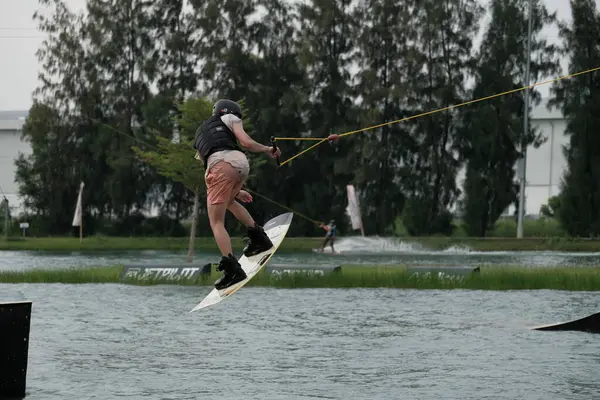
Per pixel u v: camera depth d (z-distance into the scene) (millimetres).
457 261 151250
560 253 190125
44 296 80875
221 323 61625
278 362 45531
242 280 31797
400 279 92375
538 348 50156
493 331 57594
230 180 31875
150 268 99188
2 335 36688
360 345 51406
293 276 94062
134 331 57406
